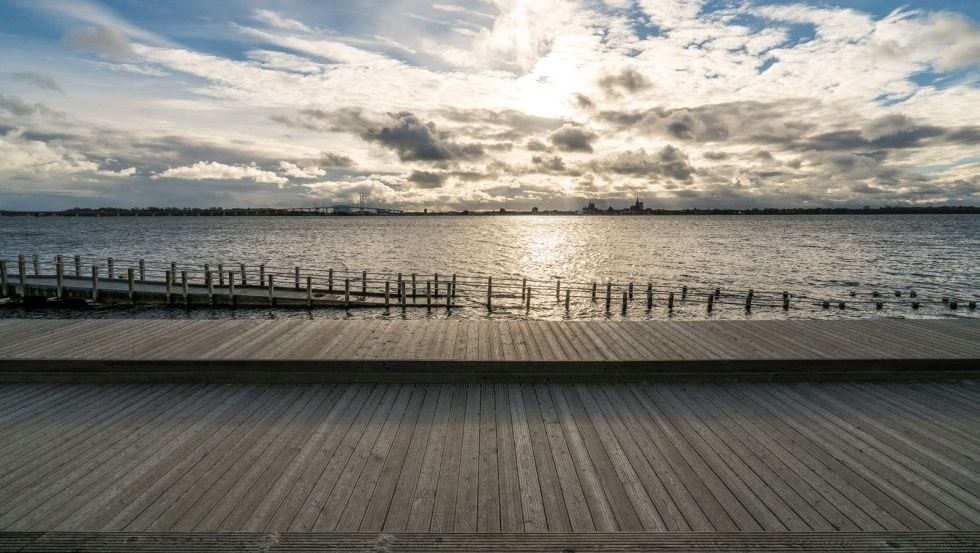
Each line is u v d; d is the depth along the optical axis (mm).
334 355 6312
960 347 6938
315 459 4176
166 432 4668
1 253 48812
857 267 40844
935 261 45719
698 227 155125
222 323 8109
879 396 5738
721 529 3303
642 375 6125
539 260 46500
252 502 3551
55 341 6934
